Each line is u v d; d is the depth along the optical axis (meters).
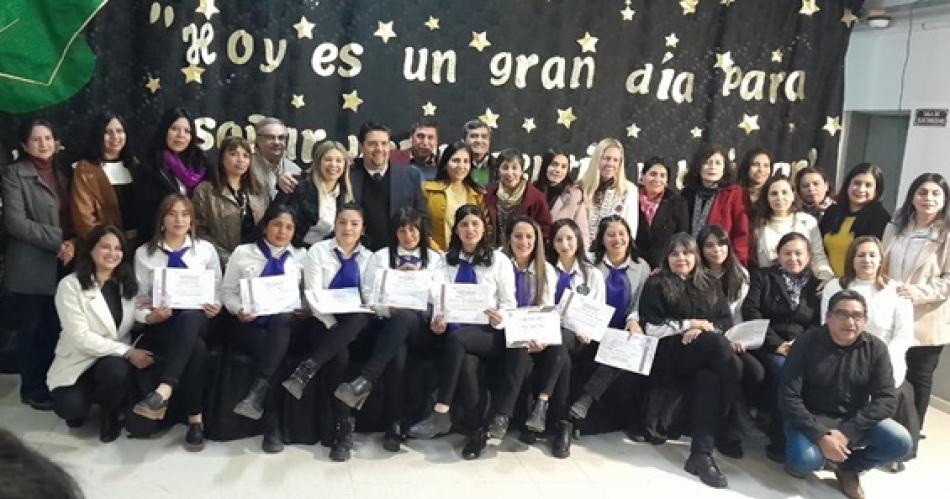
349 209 3.31
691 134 4.54
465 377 3.28
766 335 3.43
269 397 3.24
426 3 4.10
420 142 3.82
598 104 4.38
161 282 3.14
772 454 3.42
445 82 4.18
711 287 3.47
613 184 3.86
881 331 3.31
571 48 4.30
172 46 3.85
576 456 3.36
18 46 3.28
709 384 3.28
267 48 3.96
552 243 3.54
